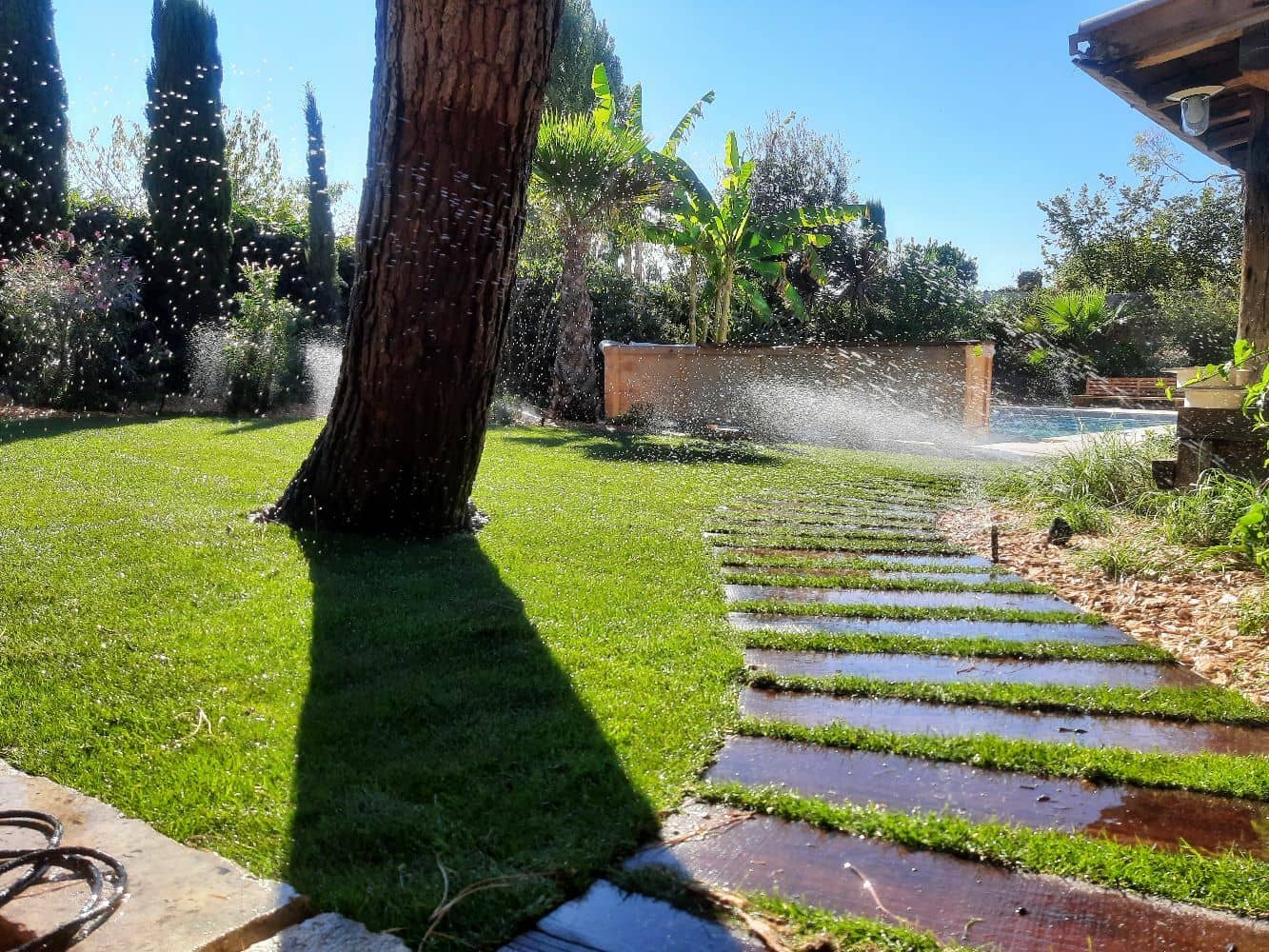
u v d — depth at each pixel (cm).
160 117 1320
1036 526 605
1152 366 2303
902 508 709
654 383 1467
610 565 466
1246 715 280
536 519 585
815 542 561
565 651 323
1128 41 552
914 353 1335
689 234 1617
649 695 286
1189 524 500
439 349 473
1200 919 173
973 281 2481
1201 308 2383
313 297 1532
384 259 458
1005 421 1764
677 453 1040
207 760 229
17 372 1127
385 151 445
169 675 286
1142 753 251
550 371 1559
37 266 1133
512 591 403
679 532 567
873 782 234
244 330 1258
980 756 247
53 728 245
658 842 200
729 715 274
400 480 498
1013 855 195
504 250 469
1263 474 556
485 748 240
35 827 195
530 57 432
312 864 182
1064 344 2312
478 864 183
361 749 237
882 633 368
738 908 173
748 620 385
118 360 1192
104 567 408
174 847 187
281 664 299
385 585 402
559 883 179
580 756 237
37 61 1222
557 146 1262
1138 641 364
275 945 158
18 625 327
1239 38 543
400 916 166
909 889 183
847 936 165
